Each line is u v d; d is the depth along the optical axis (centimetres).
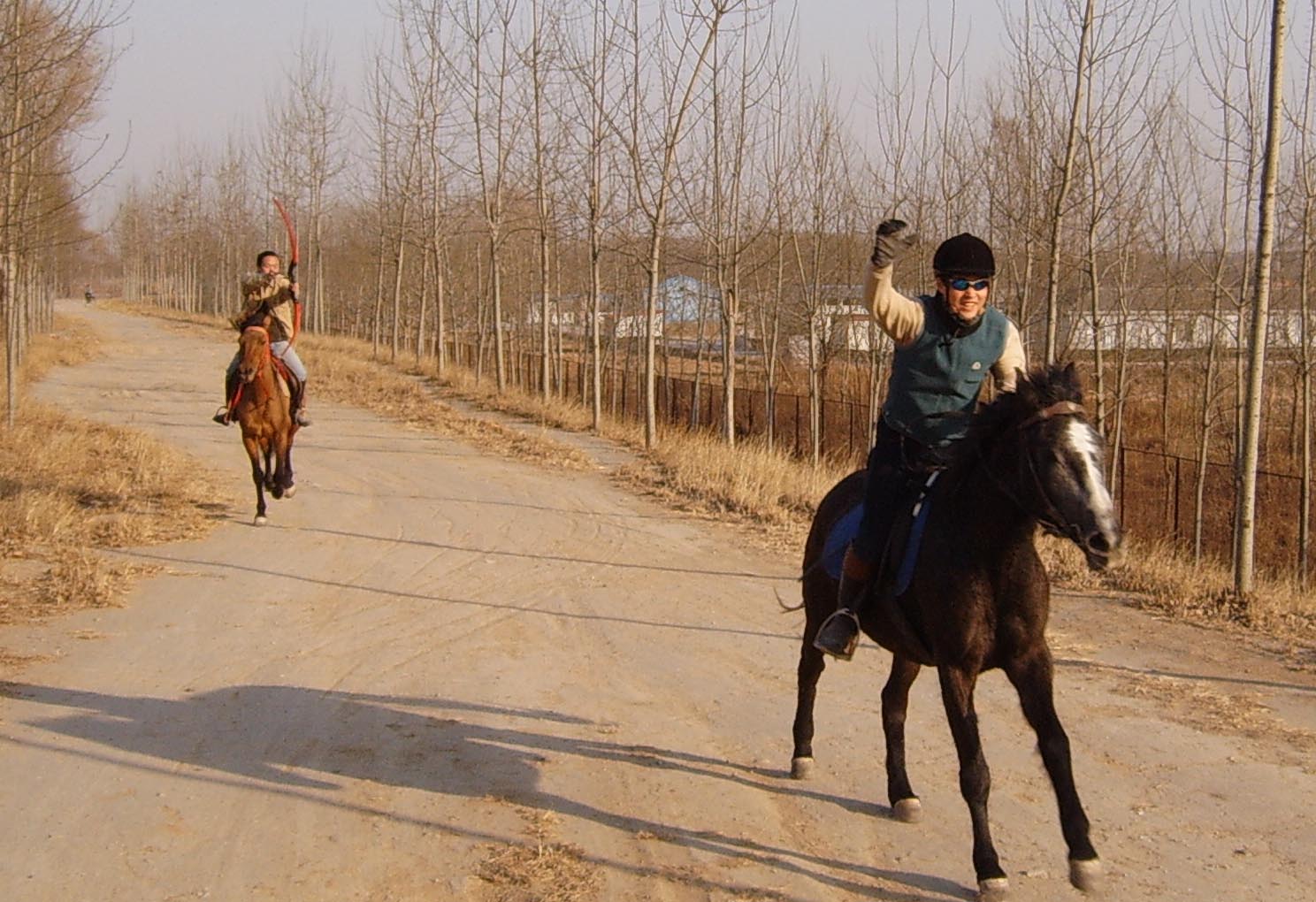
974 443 493
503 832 575
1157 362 3062
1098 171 1623
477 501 1557
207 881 523
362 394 2756
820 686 819
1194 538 1995
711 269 2508
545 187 2656
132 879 524
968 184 2014
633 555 1246
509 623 977
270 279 1400
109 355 3869
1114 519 441
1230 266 2173
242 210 6328
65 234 3094
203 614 987
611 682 827
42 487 1429
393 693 794
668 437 2092
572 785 636
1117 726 736
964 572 488
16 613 958
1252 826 588
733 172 2138
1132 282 2312
